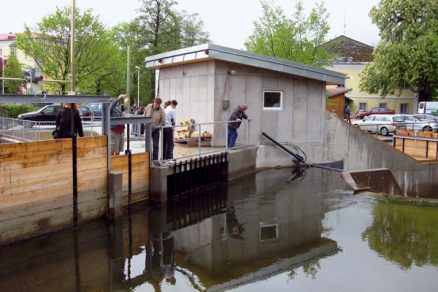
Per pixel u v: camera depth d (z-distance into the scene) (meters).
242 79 14.06
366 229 8.43
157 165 10.27
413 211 9.67
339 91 30.16
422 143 18.22
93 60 29.86
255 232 8.23
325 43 25.56
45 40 28.86
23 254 6.84
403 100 45.78
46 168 7.67
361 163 15.81
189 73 14.53
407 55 36.34
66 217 8.12
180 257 6.94
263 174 13.63
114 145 10.44
